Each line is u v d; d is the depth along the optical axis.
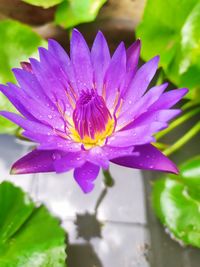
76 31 0.31
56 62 0.31
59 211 0.36
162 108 0.30
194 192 0.34
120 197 0.36
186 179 0.34
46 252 0.32
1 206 0.34
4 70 0.38
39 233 0.33
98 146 0.31
